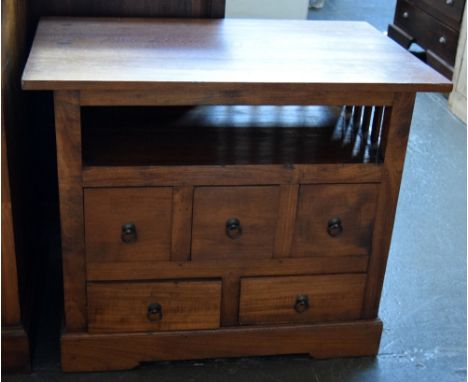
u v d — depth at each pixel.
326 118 1.80
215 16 1.93
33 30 1.88
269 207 1.56
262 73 1.46
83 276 1.57
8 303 1.59
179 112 1.78
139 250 1.56
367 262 1.67
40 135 2.03
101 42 1.61
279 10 3.49
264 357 1.76
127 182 1.49
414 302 2.04
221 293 1.63
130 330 1.64
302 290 1.67
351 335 1.74
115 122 1.70
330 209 1.59
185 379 1.67
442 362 1.79
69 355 1.64
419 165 2.91
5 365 1.64
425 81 1.46
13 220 1.53
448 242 2.37
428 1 3.78
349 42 1.73
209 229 1.56
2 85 1.42
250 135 1.67
